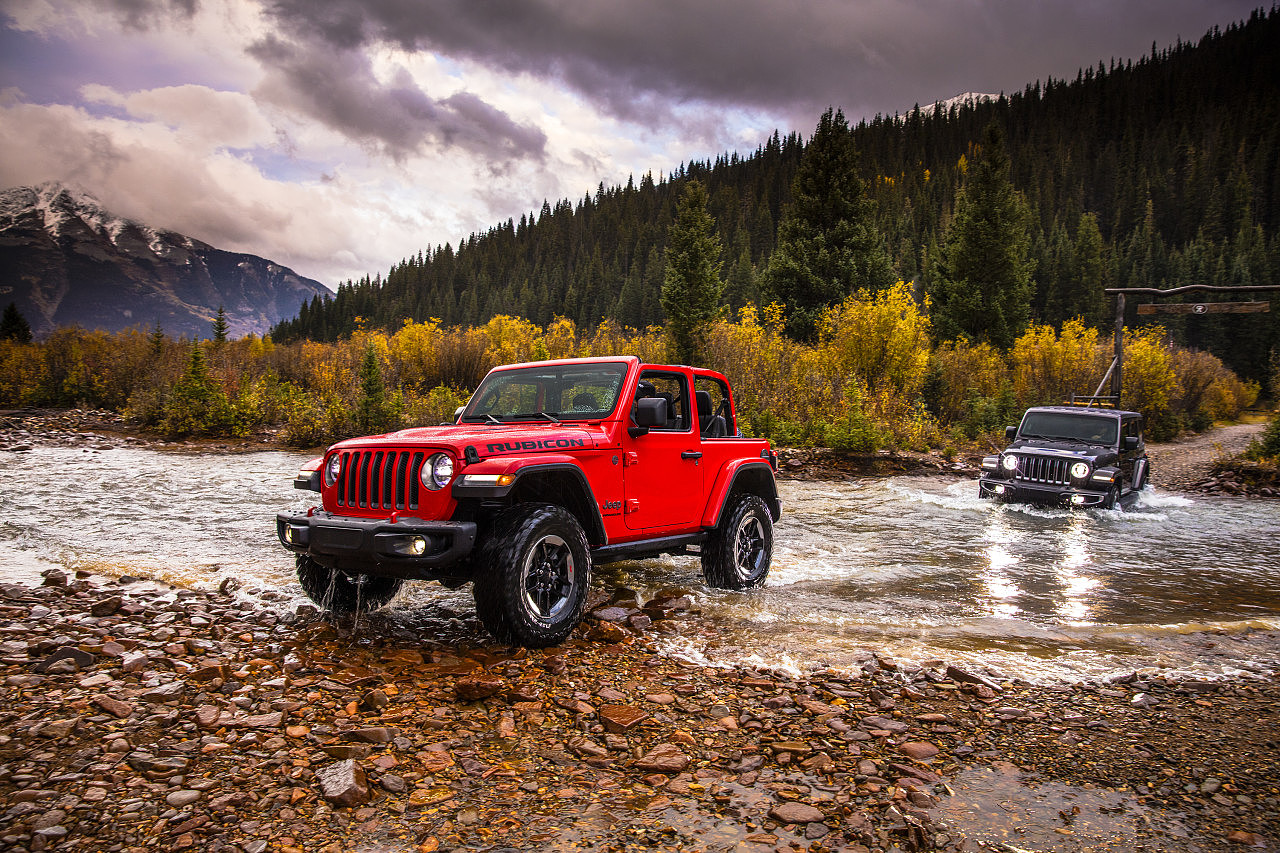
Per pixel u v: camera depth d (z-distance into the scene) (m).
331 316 176.62
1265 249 101.75
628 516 5.06
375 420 16.83
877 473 14.30
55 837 2.29
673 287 26.55
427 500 4.19
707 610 5.38
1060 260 85.31
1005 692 3.91
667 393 5.80
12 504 9.02
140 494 9.96
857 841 2.43
